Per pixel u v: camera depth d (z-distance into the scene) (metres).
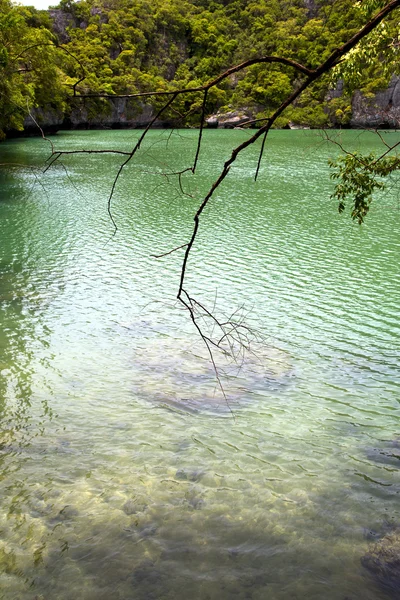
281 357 11.91
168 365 11.45
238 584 5.65
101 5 94.75
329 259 19.66
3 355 11.92
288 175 41.28
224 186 36.34
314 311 14.70
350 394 10.27
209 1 107.81
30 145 62.97
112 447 8.36
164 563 5.94
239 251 20.69
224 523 6.61
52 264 19.11
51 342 12.66
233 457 8.11
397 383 10.75
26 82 22.59
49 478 7.54
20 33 22.33
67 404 9.78
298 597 5.47
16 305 15.13
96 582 5.69
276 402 9.94
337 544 6.22
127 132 89.56
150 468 7.80
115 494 7.18
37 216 27.03
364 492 7.24
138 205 29.98
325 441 8.60
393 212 27.16
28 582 5.70
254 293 16.11
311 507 6.92
